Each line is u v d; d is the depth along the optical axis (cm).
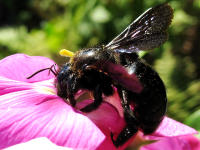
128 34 6
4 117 5
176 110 14
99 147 5
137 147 7
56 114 5
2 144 5
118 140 6
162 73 15
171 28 16
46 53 19
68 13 20
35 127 5
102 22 17
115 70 5
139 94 6
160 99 6
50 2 23
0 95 6
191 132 6
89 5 18
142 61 6
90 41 18
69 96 6
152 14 6
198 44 18
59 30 19
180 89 15
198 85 15
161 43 6
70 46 18
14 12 30
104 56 5
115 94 6
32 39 20
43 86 6
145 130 6
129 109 6
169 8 6
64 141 5
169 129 6
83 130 5
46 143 5
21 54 7
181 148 8
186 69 16
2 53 20
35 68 7
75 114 5
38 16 27
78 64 6
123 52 6
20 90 6
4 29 23
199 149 8
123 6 17
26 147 5
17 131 5
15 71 7
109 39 17
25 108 5
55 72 6
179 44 17
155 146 7
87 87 6
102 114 6
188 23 17
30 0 27
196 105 14
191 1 17
